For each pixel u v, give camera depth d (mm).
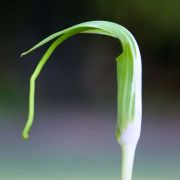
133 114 463
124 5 3682
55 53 3543
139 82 464
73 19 3576
